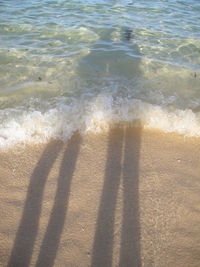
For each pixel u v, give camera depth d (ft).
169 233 9.16
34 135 13.05
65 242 8.78
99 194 10.43
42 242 8.76
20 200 10.09
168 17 27.71
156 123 14.19
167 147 12.92
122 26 24.79
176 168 11.80
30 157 11.98
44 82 16.52
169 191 10.68
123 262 8.29
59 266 8.14
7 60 18.45
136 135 13.51
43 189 10.56
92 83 16.72
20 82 16.37
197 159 12.35
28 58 18.90
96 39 22.17
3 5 27.99
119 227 9.27
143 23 25.81
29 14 26.16
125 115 14.39
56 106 14.60
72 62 18.76
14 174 11.14
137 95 15.92
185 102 15.62
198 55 20.75
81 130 13.53
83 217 9.57
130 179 11.12
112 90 16.14
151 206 10.04
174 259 8.43
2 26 23.22
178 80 17.56
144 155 12.39
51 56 19.34
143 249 8.65
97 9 28.60
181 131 13.87
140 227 9.30
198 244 8.89
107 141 13.07
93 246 8.69
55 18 25.58
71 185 10.78
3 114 13.79
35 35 22.16
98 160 12.00
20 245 8.65
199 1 33.35
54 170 11.41
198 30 24.86
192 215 9.80
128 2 31.42
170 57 20.26
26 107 14.38
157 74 18.07
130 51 20.65
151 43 22.11
